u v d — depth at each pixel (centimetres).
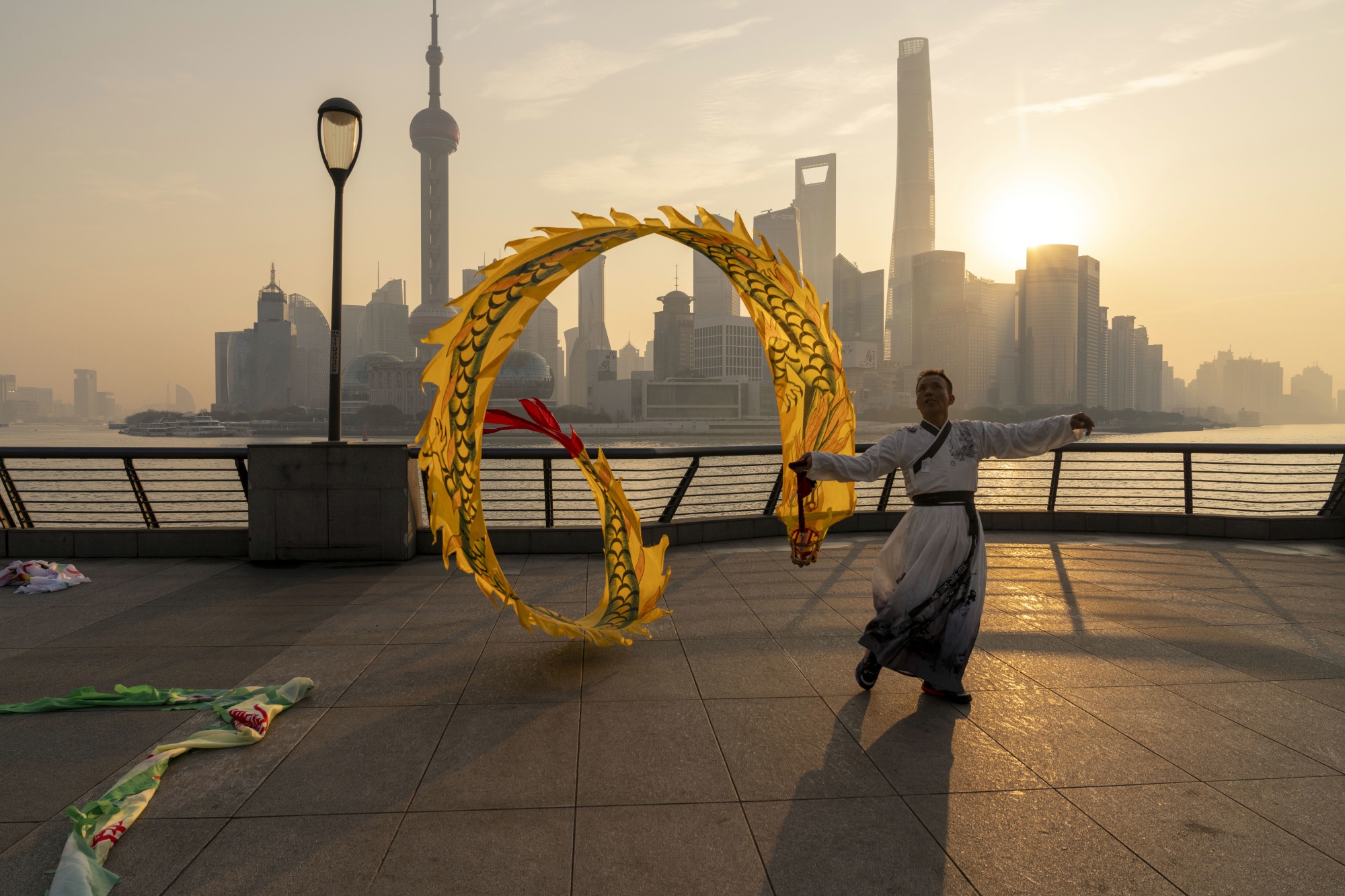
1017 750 294
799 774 275
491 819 243
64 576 569
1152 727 317
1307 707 338
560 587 570
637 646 427
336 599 530
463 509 402
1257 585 576
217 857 221
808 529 386
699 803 254
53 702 331
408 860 220
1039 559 685
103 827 229
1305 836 234
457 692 355
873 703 343
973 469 340
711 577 605
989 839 232
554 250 410
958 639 334
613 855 223
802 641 437
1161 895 205
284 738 304
